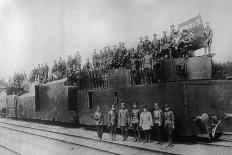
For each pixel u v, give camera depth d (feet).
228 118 34.12
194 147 31.40
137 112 38.34
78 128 58.08
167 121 33.60
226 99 33.68
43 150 42.22
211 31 28.68
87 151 37.06
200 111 33.86
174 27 32.71
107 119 46.03
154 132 37.99
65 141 44.01
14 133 62.28
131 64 42.04
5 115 106.52
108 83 46.52
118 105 43.55
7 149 47.44
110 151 33.81
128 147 35.22
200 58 33.55
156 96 37.04
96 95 49.37
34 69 76.38
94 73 52.01
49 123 73.56
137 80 42.34
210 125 33.76
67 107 59.31
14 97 92.43
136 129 38.60
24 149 45.24
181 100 33.71
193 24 30.40
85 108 53.06
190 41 32.89
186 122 33.30
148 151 31.83
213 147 30.60
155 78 38.40
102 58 48.32
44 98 70.95
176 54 36.99
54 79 69.00
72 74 59.11
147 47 39.17
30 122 82.12
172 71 36.24
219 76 33.37
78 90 55.57
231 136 36.24
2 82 104.47
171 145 33.06
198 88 33.99
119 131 47.32
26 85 91.15
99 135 42.50
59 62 64.75
